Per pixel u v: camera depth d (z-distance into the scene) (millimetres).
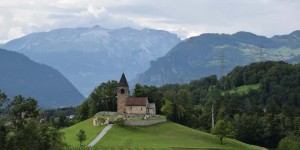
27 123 128500
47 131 140875
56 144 141750
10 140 124875
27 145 126312
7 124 127375
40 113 134375
